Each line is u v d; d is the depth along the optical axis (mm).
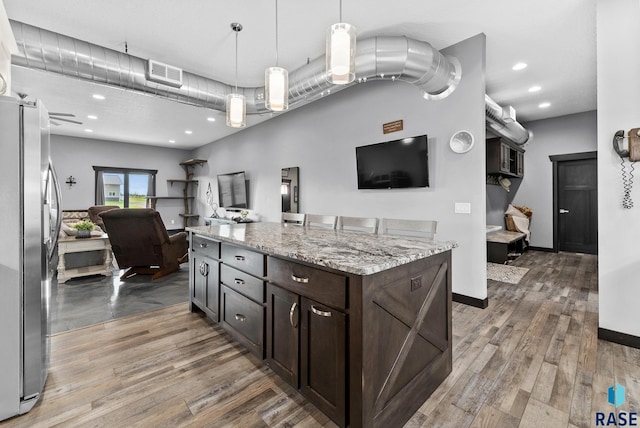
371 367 1237
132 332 2439
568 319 2676
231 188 6852
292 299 1555
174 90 3293
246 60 3445
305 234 2307
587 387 1700
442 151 3154
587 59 3414
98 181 7664
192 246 2850
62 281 3793
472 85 2939
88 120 5707
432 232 2178
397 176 3504
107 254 4184
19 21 2561
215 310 2381
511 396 1630
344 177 4227
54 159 7055
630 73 2150
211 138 7430
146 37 2965
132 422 1447
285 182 5305
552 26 2783
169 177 8805
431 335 1646
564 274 4254
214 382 1770
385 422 1316
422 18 2666
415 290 1514
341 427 1292
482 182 2875
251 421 1455
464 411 1517
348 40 1777
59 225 1982
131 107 4910
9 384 1477
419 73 2793
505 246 4875
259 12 2586
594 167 5520
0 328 1463
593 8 2512
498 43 3074
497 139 5148
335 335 1312
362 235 2248
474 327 2514
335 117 4340
